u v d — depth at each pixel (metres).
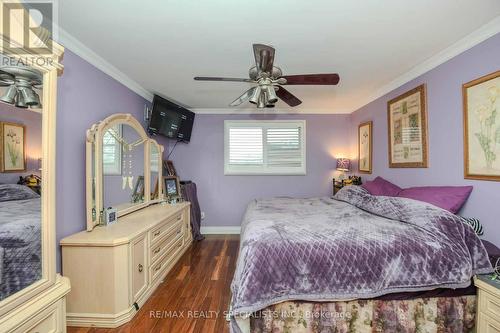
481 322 1.53
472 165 1.93
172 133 3.80
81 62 2.14
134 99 3.12
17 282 1.07
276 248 1.62
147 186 3.22
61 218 1.92
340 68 2.59
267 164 4.44
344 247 1.62
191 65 2.52
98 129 2.20
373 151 3.51
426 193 2.22
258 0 1.52
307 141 4.43
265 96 2.13
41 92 1.15
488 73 1.80
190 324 1.87
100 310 1.85
